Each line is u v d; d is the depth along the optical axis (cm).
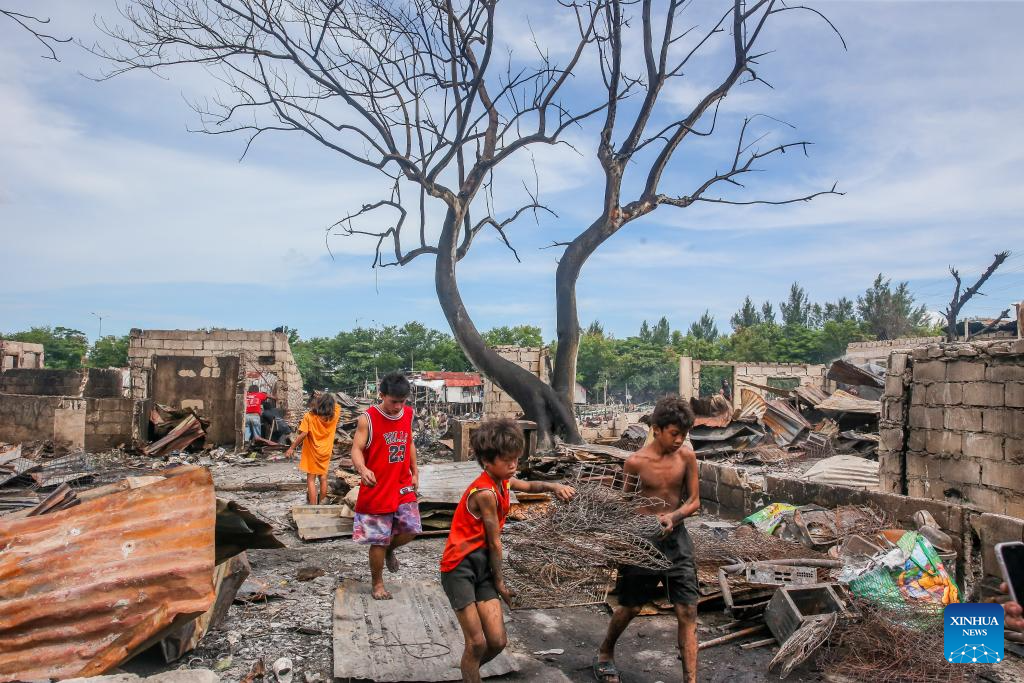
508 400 2230
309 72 1456
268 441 1752
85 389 2433
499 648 369
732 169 1602
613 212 1515
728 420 1859
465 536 375
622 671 442
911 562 498
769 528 668
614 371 7838
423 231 1648
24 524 363
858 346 3466
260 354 2469
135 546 355
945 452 929
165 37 1380
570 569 402
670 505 435
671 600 407
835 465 1310
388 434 541
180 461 1563
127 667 404
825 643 456
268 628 474
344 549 719
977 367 876
